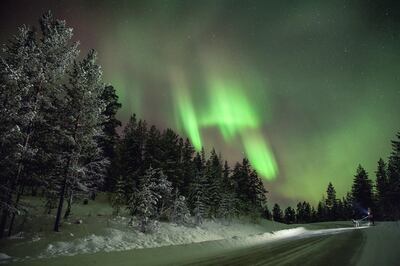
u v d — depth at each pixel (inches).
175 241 835.4
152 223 858.1
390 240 708.7
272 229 1802.4
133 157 1547.7
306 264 399.5
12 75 642.2
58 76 749.9
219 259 451.8
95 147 853.8
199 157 2207.2
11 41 727.1
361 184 2554.1
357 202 2544.3
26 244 592.4
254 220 1824.6
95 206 1288.1
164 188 982.4
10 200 666.2
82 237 673.6
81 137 795.4
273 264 402.0
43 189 805.2
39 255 519.2
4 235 722.8
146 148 1537.9
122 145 1624.0
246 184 2036.2
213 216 1551.4
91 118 807.1
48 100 743.7
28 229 778.8
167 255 489.4
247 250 574.9
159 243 761.6
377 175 2716.5
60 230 745.6
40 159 753.6
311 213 3764.8
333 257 462.0
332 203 3420.3
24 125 689.6
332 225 2105.1
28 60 716.7
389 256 460.4
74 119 793.6
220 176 1940.2
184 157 1769.2
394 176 2276.1
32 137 761.0
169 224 1048.2
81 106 800.9
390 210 2433.6
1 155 651.5
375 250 535.5
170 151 1566.2
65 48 770.2
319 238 852.0
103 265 394.0
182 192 1524.4
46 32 781.9
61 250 558.6
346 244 654.5
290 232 1232.2
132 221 876.0
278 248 607.5
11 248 565.6
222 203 1595.7
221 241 690.8
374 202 2503.7
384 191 2541.8
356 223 1903.3
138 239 743.7
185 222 1194.6
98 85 828.6
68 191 825.5
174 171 1482.5
